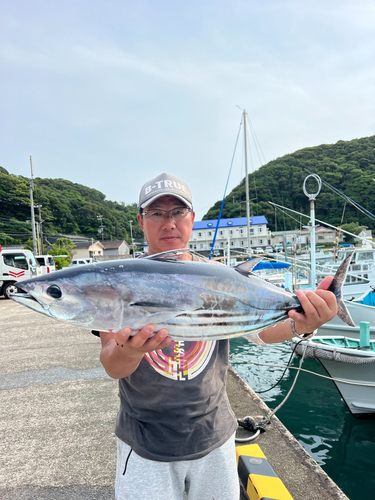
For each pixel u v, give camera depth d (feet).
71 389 13.83
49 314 4.69
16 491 7.72
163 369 4.47
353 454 13.84
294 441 9.21
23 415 11.64
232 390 12.89
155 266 4.83
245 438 9.26
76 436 10.16
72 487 7.82
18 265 48.70
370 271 34.19
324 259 52.95
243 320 5.17
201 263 5.14
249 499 6.91
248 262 5.51
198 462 4.47
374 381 16.26
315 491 7.30
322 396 19.10
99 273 4.69
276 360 25.44
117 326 4.65
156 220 5.63
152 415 4.39
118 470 4.60
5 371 16.30
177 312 4.74
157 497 4.28
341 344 20.26
